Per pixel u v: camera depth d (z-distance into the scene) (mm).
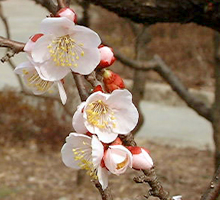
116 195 7375
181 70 14547
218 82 4523
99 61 1579
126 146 1594
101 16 14234
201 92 12781
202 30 14586
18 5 19156
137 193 7414
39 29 1560
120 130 1563
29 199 7270
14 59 8250
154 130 10953
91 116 1557
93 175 1561
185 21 3023
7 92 10305
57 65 1571
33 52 1574
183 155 9312
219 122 4480
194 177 8117
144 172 1621
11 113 9883
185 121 11594
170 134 10719
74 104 8594
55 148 9531
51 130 9602
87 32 1559
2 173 8344
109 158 1518
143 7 2967
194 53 14688
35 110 9812
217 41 4617
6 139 9711
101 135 1550
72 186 7758
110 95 1556
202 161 8922
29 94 6039
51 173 8422
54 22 1536
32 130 9750
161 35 15102
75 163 1625
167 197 1653
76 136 1573
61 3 1658
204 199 1865
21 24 15891
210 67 14383
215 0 2893
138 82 6402
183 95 4613
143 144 10031
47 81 1716
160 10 2969
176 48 14906
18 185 7832
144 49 5875
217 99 4504
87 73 1581
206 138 10508
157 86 12953
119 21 14945
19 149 9477
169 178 8047
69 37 1575
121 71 14148
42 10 18266
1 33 14586
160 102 12836
